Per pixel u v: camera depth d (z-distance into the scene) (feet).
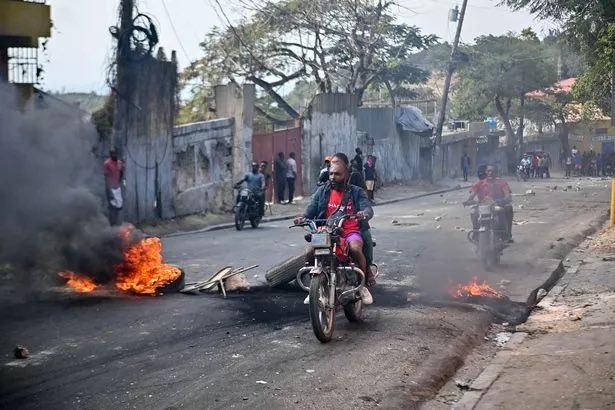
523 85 191.52
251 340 25.34
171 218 69.51
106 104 61.52
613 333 26.07
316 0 116.26
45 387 20.10
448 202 100.12
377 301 32.27
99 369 21.75
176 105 69.21
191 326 27.12
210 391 19.93
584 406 18.62
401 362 23.04
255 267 36.91
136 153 64.28
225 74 118.42
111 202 55.52
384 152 134.21
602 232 61.67
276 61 119.65
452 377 22.74
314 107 107.34
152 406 18.74
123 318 28.22
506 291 35.09
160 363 22.44
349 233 26.96
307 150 104.99
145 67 64.23
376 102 179.11
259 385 20.51
